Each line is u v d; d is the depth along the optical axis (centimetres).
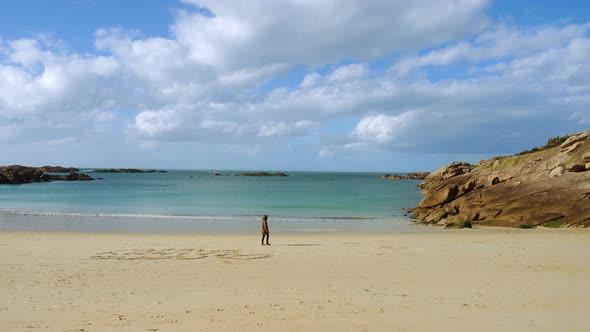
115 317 912
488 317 909
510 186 3603
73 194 7225
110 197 6569
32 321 882
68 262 1678
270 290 1202
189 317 909
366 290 1202
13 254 1861
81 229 3084
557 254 1850
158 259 1761
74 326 840
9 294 1154
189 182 13338
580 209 2969
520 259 1730
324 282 1317
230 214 4319
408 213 4519
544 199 3206
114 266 1594
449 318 899
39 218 3744
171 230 3086
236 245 2200
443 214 3744
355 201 6153
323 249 2042
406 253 1902
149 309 984
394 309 980
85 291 1192
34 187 9500
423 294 1150
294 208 5038
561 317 911
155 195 7125
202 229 3156
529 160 4375
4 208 4722
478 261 1689
